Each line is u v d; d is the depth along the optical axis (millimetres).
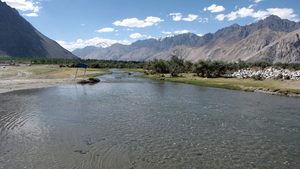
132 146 18891
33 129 22812
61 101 38812
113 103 37719
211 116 29172
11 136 20734
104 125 24578
